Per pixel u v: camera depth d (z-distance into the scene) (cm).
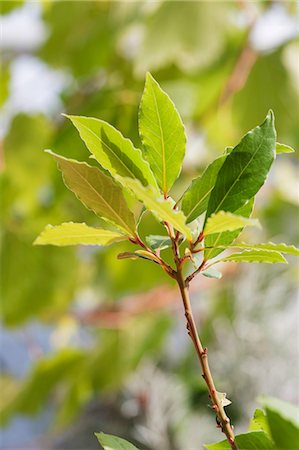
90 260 230
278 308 209
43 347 280
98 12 215
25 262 220
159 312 225
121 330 227
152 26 190
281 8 201
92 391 227
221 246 62
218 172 63
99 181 62
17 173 214
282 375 196
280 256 64
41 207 218
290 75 202
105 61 213
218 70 202
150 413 200
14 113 219
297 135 202
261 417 64
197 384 195
